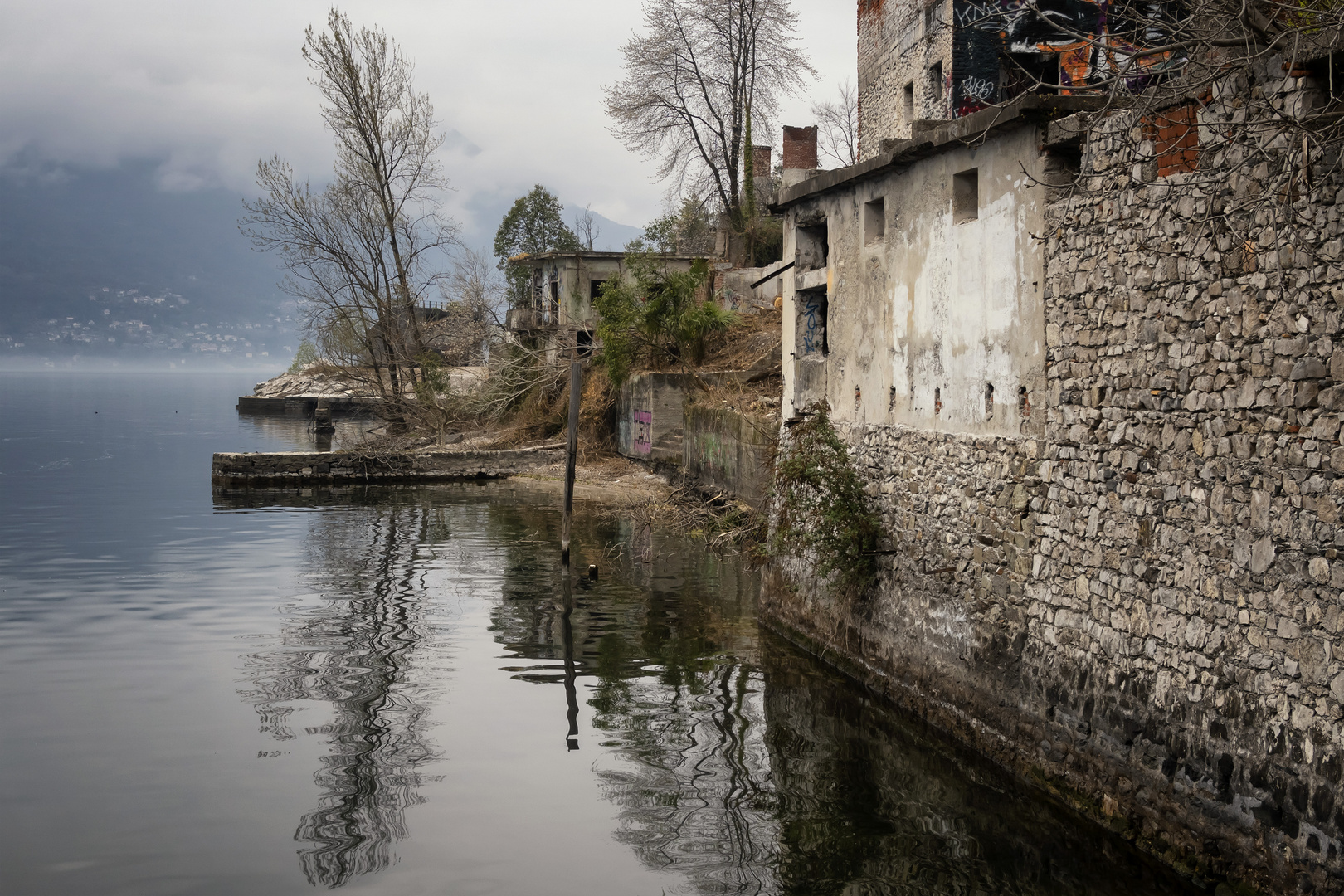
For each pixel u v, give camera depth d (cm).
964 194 1080
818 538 1312
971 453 1042
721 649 1459
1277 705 663
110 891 782
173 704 1220
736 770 1034
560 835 888
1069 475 888
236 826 897
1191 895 721
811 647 1416
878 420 1264
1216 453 723
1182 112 777
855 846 866
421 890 790
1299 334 652
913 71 1777
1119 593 820
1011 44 1599
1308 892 627
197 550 2195
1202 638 730
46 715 1175
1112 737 819
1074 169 921
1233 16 654
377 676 1333
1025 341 949
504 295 4675
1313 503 640
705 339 3186
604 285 3391
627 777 1012
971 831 892
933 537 1116
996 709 977
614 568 2014
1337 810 611
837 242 1384
